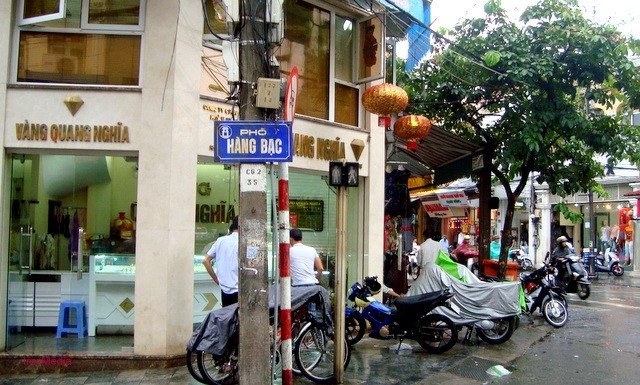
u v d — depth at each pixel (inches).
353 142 378.3
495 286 353.4
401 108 341.7
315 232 378.0
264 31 217.8
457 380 279.7
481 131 513.3
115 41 303.1
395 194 485.4
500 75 460.8
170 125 292.5
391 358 320.2
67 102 290.8
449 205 660.7
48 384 263.6
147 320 289.0
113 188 312.3
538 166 518.0
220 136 212.4
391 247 486.3
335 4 374.9
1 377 275.9
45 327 316.2
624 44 457.7
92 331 315.3
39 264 313.9
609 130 490.3
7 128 291.3
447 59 485.4
